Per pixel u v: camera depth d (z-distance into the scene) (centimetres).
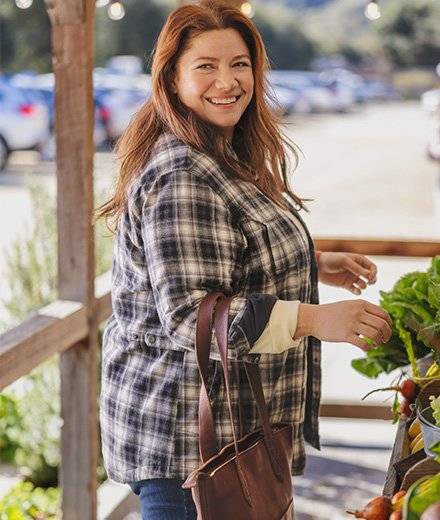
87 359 372
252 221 238
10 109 1891
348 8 4156
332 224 1712
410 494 189
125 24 3142
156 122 250
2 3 2714
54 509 467
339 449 539
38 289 518
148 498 247
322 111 3272
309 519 448
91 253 366
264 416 233
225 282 232
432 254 457
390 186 2083
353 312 227
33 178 525
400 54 4034
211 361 240
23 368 314
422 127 3027
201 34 243
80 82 353
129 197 241
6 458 546
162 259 229
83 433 378
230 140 258
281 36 4053
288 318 227
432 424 219
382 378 708
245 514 222
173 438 241
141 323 244
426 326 274
